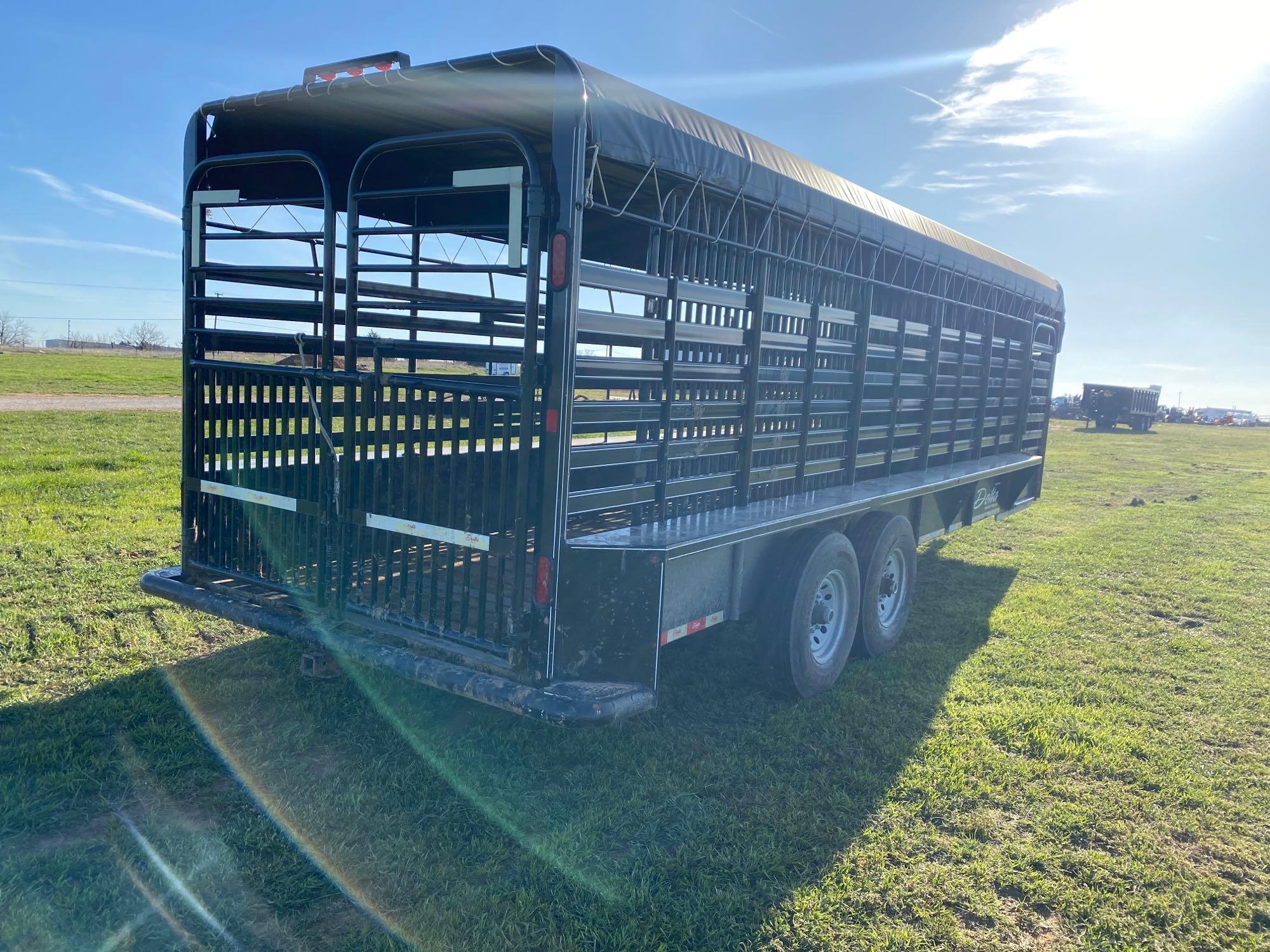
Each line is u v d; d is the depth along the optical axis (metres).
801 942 2.68
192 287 4.04
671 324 3.50
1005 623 6.37
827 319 4.70
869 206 4.93
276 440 3.82
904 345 5.80
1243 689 5.14
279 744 3.72
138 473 10.45
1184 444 29.14
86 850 2.93
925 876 3.07
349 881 2.85
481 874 2.92
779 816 3.39
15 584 5.68
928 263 5.76
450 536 3.24
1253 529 11.16
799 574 4.28
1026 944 2.76
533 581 3.09
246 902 2.71
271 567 3.92
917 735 4.22
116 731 3.78
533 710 2.96
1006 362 7.60
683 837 3.22
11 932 2.51
